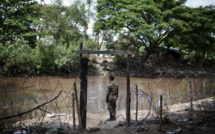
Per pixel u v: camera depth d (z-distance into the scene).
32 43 24.72
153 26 23.92
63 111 6.99
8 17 24.03
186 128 4.20
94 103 9.62
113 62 30.69
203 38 26.30
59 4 28.25
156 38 29.05
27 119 5.95
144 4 24.11
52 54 23.36
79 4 30.00
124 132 4.01
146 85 16.27
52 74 23.02
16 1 24.89
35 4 27.19
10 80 18.02
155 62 34.75
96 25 26.06
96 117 6.72
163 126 4.45
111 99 5.96
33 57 21.28
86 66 4.05
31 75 21.27
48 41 23.55
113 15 24.27
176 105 7.45
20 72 21.25
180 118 5.29
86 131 4.06
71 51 23.39
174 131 3.93
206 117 4.98
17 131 4.04
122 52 4.11
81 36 29.92
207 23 23.80
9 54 20.25
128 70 4.27
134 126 4.48
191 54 40.31
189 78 22.09
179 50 39.56
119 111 7.13
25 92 11.78
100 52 4.00
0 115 6.30
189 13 24.27
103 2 25.56
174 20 22.03
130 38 32.22
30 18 24.42
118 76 24.83
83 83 4.09
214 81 19.27
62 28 27.77
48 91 12.23
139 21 21.84
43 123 5.27
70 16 28.77
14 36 22.70
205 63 38.38
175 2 24.69
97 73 26.17
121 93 12.22
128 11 24.45
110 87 5.95
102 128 4.54
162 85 16.22
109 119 6.03
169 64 34.72
